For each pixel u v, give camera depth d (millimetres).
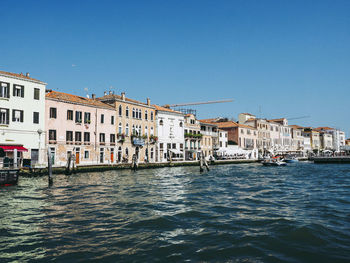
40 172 27812
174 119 56062
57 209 12383
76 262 6797
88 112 40219
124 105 46156
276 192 17531
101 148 41719
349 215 11234
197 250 7488
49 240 8312
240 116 84312
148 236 8656
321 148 113000
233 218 10781
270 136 86750
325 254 7148
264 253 7254
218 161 55875
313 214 11414
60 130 36438
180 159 56062
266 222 10141
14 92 31812
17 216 11117
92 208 12578
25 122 32500
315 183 22594
